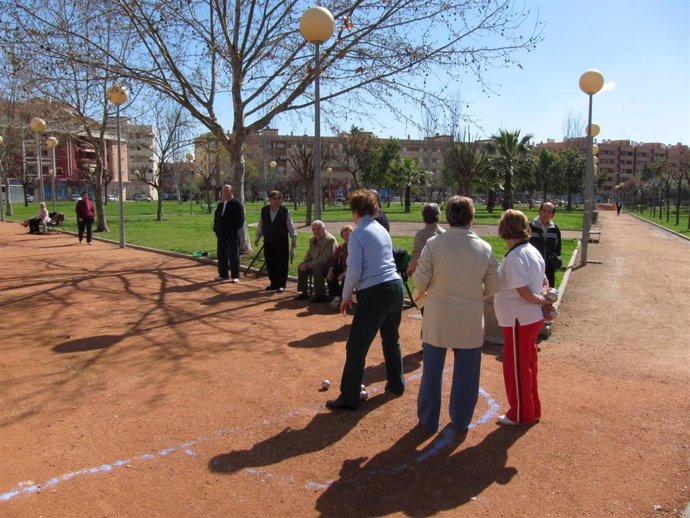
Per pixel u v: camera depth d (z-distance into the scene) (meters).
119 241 18.11
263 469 3.59
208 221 32.34
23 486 3.34
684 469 3.65
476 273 4.00
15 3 12.14
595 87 13.96
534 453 3.86
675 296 10.02
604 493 3.35
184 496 3.26
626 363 6.00
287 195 78.50
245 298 9.29
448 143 44.50
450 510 3.16
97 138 26.38
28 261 13.94
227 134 15.03
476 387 4.14
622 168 144.38
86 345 6.36
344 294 4.41
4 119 33.53
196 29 13.40
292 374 5.45
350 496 3.29
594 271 13.52
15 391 4.90
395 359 4.88
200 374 5.43
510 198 51.88
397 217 36.91
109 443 3.93
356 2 12.61
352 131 61.78
